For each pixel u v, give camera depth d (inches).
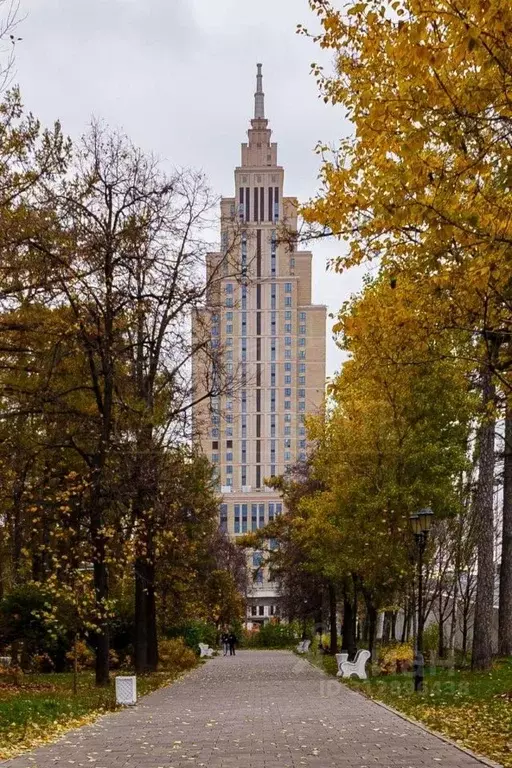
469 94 392.5
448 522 1221.7
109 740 527.8
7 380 946.7
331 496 1253.7
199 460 1326.3
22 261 834.2
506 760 414.9
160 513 1039.6
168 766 411.8
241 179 5836.6
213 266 1205.7
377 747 470.6
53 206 892.6
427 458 1042.1
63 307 930.1
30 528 1175.0
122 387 1104.2
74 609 1061.1
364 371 693.3
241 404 6112.2
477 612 1007.0
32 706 716.7
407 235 486.0
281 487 2209.6
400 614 1878.7
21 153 818.8
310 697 873.5
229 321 6092.5
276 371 6112.2
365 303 566.3
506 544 1212.5
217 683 1154.0
